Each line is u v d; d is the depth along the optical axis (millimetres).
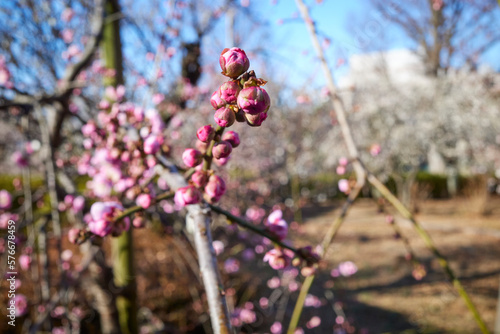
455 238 8906
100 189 1837
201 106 4633
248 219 5344
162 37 2916
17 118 2600
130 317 2904
